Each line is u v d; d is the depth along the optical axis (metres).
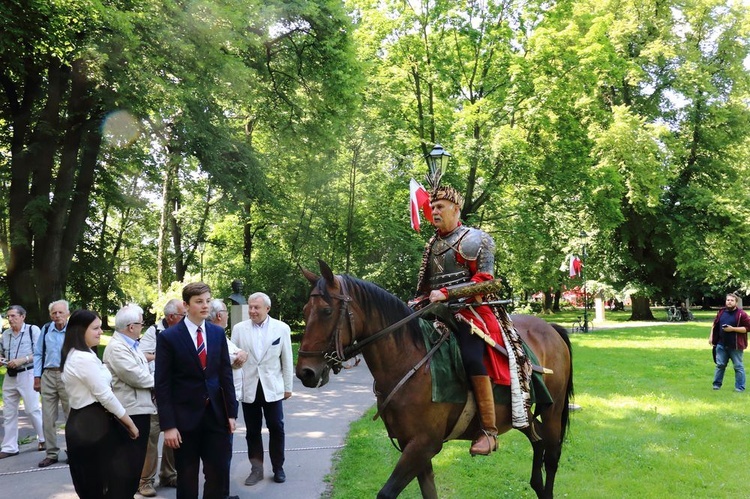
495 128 21.28
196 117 15.94
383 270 21.17
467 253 4.02
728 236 29.48
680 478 5.85
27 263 14.90
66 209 14.99
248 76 14.31
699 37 31.75
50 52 12.30
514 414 4.11
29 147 14.25
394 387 3.98
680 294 33.66
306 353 3.84
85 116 14.40
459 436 4.32
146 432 4.88
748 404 9.55
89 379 4.26
